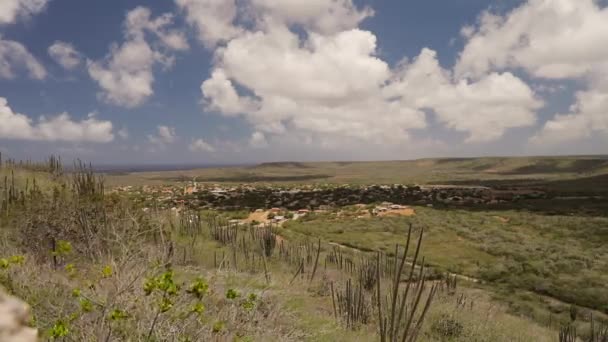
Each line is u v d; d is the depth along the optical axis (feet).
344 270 66.08
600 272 86.53
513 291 73.87
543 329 46.37
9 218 31.01
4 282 10.98
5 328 3.46
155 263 12.08
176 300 10.71
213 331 10.61
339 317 26.68
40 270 15.01
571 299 69.10
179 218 72.59
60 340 8.72
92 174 50.44
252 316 13.89
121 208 31.40
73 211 32.07
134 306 9.77
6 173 57.00
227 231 73.72
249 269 44.88
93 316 9.87
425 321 31.37
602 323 55.77
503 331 35.81
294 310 20.99
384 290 40.09
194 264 34.78
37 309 10.90
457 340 30.07
